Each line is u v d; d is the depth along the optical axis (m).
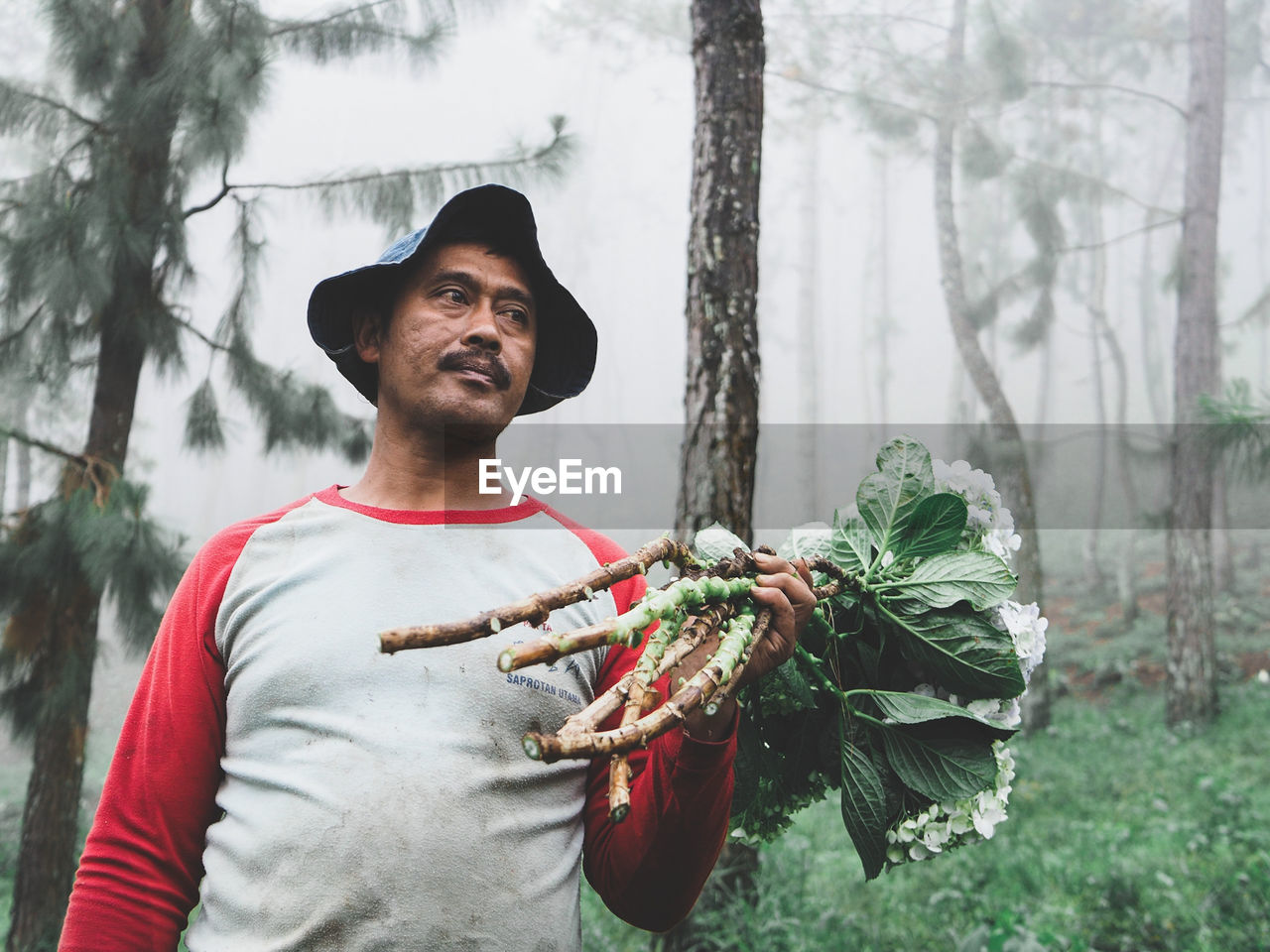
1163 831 5.93
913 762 1.38
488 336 1.31
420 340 1.33
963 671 1.41
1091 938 4.30
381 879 1.08
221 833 1.17
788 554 1.54
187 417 5.43
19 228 4.76
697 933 3.81
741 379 3.49
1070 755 8.73
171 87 4.77
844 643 1.46
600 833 1.31
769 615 1.15
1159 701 10.99
